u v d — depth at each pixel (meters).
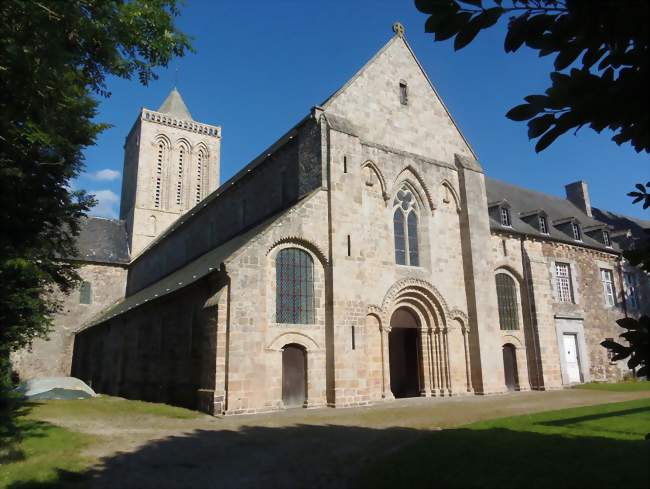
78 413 19.44
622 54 3.30
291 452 11.31
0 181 12.40
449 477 8.45
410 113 27.19
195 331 22.05
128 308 32.78
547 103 3.38
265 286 19.84
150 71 12.52
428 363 25.31
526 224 34.03
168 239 43.31
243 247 19.70
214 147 60.00
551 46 3.39
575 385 31.33
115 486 8.73
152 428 15.22
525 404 20.11
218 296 19.09
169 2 11.89
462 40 3.38
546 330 30.28
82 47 11.27
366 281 23.27
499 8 3.27
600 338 34.91
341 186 22.70
